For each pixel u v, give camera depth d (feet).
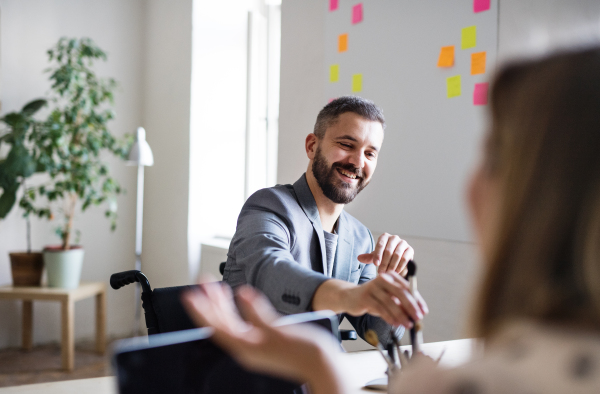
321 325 2.09
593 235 0.93
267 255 3.78
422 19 7.30
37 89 12.78
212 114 13.11
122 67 14.06
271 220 4.65
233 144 13.52
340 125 5.12
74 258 11.52
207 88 12.99
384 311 2.53
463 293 6.60
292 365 1.22
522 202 1.00
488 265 1.05
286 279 3.33
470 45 6.65
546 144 0.99
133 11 14.23
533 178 0.99
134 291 14.32
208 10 12.91
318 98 9.10
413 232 7.34
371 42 8.09
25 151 10.94
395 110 7.68
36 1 12.72
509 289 1.01
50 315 13.10
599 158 0.95
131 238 14.32
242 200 13.53
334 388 1.19
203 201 12.99
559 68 1.04
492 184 1.11
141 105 14.43
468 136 6.64
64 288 11.43
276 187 5.20
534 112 1.02
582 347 0.93
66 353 10.97
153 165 14.02
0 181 10.85
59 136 11.03
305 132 9.38
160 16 13.78
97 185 13.65
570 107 0.99
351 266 5.46
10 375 10.66
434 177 7.07
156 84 13.96
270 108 12.33
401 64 7.60
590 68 1.01
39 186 11.93
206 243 12.57
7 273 12.41
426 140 7.20
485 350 1.04
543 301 0.97
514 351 0.98
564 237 0.95
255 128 12.60
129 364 1.86
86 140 11.85
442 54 7.00
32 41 12.69
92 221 13.66
